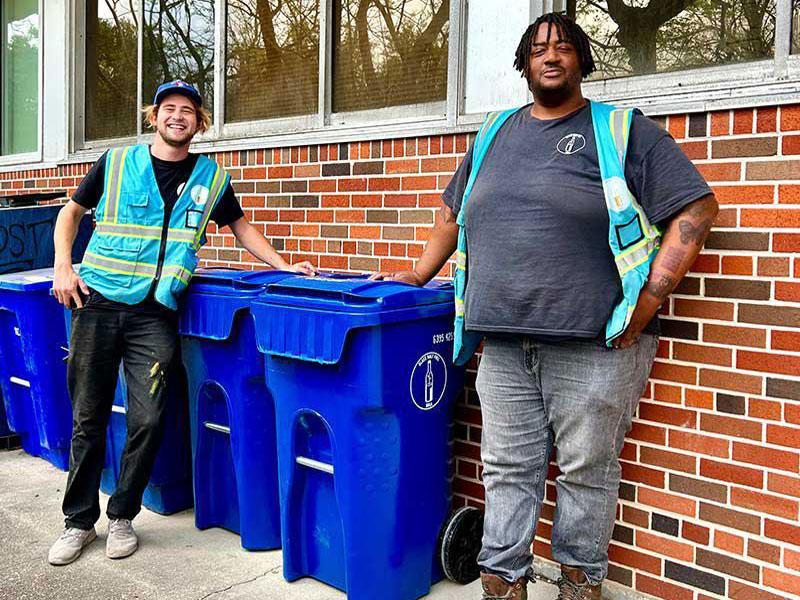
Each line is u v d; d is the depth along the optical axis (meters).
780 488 2.74
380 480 2.92
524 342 2.70
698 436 2.92
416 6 3.97
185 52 5.29
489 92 3.60
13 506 4.11
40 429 4.55
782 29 2.80
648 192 2.52
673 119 2.95
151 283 3.43
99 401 3.53
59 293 3.44
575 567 2.81
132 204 3.44
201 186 3.55
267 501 3.53
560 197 2.54
